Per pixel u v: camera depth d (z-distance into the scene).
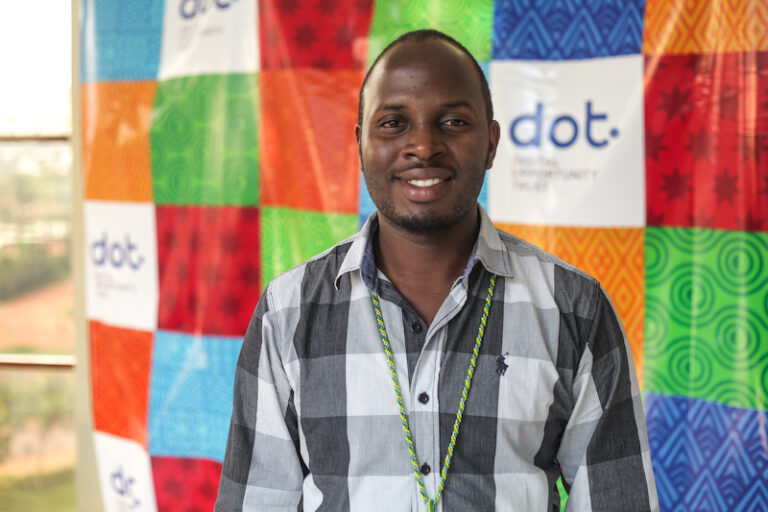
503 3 1.94
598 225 1.90
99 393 2.33
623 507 1.04
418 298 1.08
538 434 1.03
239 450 1.11
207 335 2.18
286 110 2.10
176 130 2.19
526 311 1.05
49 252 3.04
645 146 1.86
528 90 1.94
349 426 1.03
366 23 2.03
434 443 1.02
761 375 1.77
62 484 3.03
